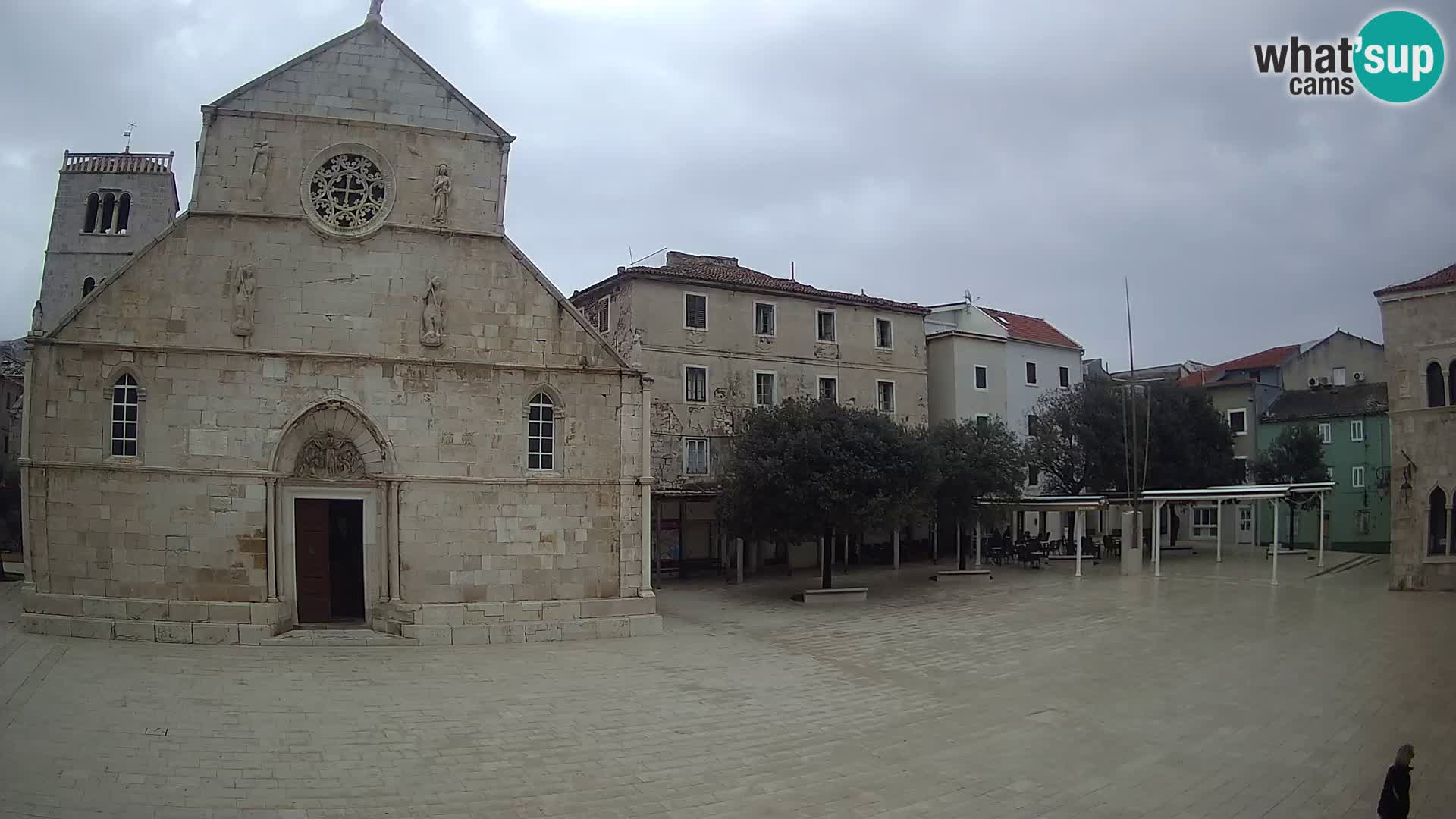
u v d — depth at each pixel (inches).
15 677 752.3
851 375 2015.3
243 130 1014.4
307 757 597.3
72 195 2169.0
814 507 1382.9
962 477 1683.1
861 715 744.3
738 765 609.0
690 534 1786.4
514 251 1094.4
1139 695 804.6
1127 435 2038.6
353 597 1039.6
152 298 972.6
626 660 951.6
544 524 1075.9
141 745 600.1
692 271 1871.3
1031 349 2433.6
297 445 1007.0
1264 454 2527.1
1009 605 1366.9
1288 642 1031.0
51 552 939.3
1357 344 2679.6
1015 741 668.7
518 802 530.0
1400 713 733.3
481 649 986.1
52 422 941.8
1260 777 585.3
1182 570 1835.6
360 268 1034.7
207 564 961.5
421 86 1077.1
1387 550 2374.5
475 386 1063.0
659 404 1739.7
